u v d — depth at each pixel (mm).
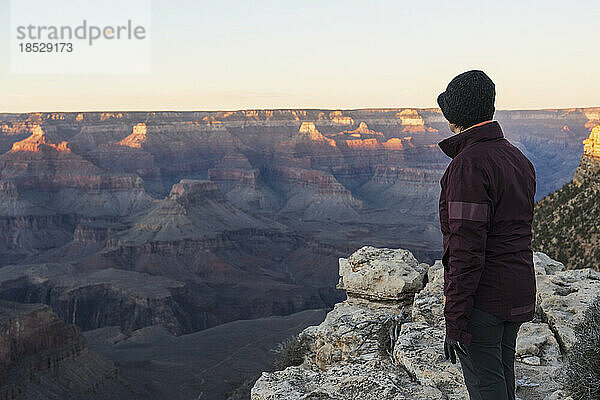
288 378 9312
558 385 8359
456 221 4770
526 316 5012
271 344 87125
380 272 14203
